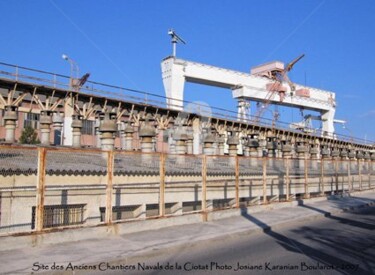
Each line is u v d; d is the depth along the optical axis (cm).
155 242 1034
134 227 1163
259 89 6300
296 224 1488
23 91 2967
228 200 1825
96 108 3475
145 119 3703
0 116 4019
